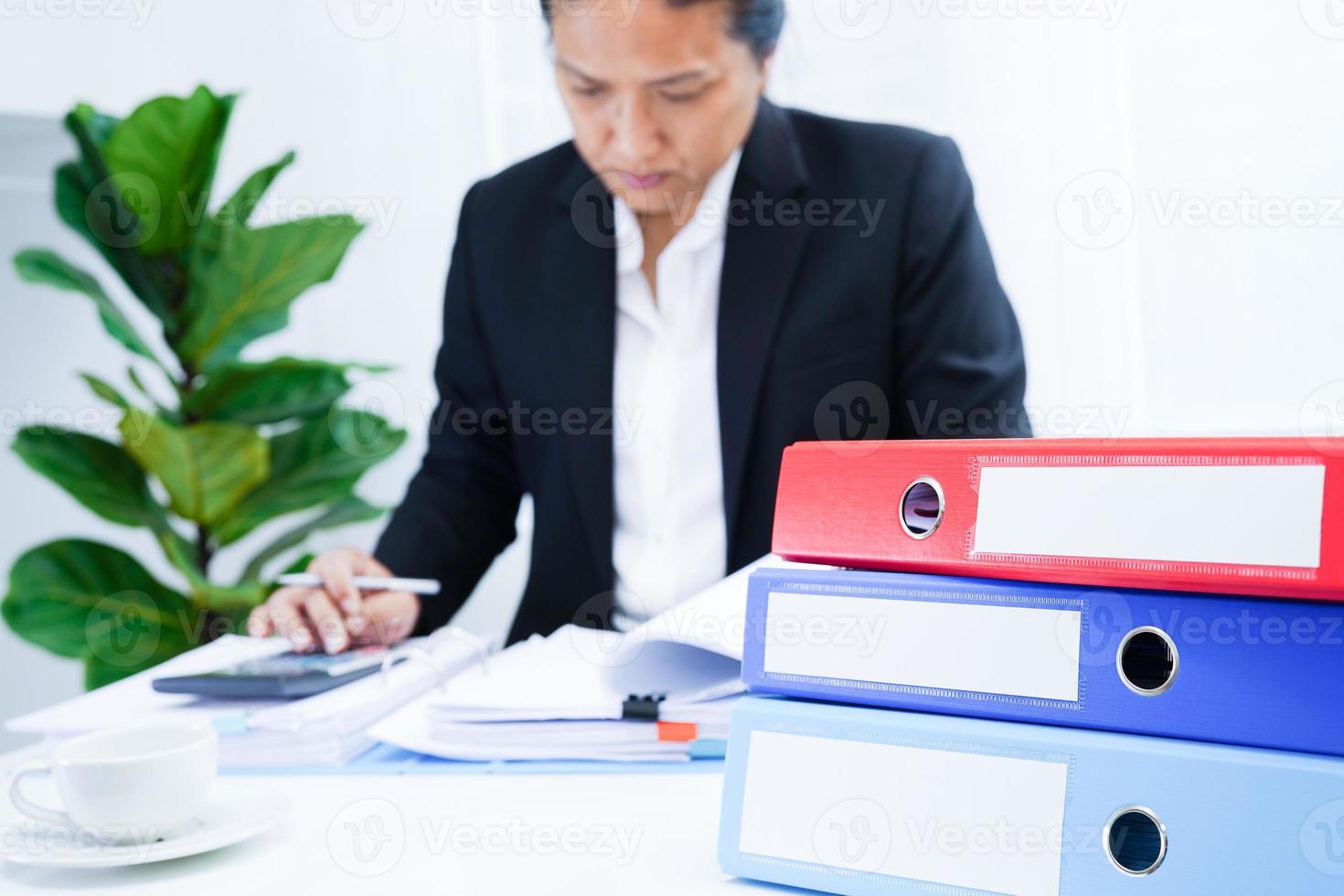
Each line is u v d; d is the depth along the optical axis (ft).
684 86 4.02
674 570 4.18
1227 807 1.27
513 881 1.58
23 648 6.14
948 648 1.47
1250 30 4.95
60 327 6.12
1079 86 5.29
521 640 4.32
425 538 4.27
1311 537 1.24
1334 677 1.26
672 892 1.52
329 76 6.55
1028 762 1.38
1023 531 1.43
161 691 2.49
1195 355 5.16
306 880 1.63
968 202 4.28
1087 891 1.33
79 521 6.29
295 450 5.43
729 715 2.11
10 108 5.41
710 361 4.24
